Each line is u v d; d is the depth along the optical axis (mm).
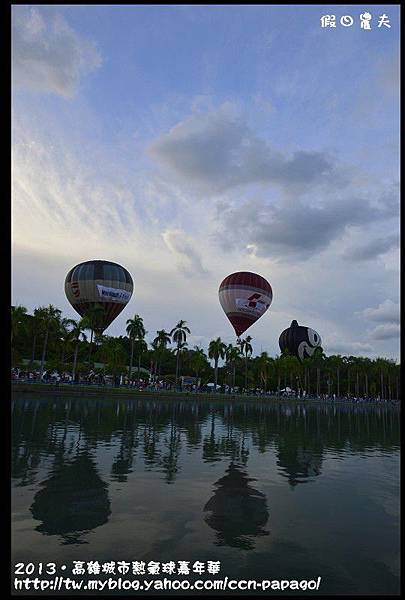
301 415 48562
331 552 8414
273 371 104875
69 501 10727
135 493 11594
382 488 13281
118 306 73875
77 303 74500
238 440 22875
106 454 16750
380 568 7840
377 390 140125
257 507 10898
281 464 16625
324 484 13586
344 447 22688
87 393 51250
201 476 13828
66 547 8234
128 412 35812
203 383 107062
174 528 9273
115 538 8672
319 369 115938
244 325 73625
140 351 88125
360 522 10109
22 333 66438
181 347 85000
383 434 30422
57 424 24703
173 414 37125
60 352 76750
